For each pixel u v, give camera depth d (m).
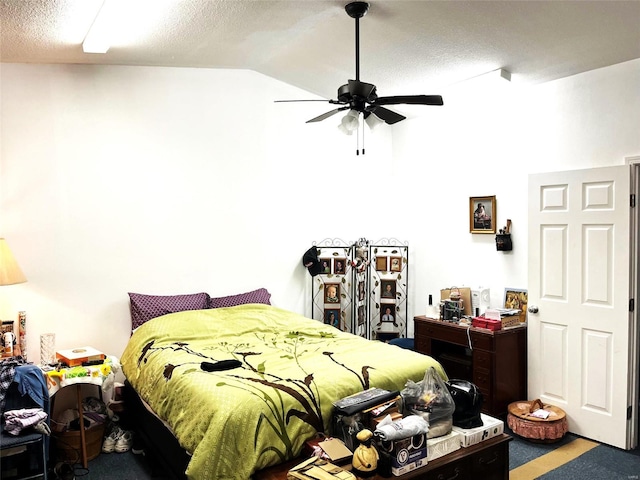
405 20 3.27
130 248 4.20
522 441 3.73
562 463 3.35
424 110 5.13
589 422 3.75
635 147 3.54
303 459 2.52
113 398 3.96
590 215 3.72
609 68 3.69
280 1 3.01
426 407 2.57
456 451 2.56
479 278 4.73
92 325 4.04
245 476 2.34
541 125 4.16
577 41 3.33
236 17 3.23
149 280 4.29
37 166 3.82
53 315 3.88
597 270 3.69
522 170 4.32
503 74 3.92
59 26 3.03
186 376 2.87
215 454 2.33
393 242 5.60
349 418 2.55
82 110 4.00
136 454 3.56
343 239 5.39
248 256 4.80
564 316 3.88
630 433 3.58
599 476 3.16
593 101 3.79
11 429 2.73
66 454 3.41
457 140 4.90
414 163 5.38
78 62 3.92
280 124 4.96
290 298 5.08
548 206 3.97
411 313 5.45
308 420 2.59
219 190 4.62
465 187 4.82
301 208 5.11
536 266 4.06
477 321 4.17
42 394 2.99
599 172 3.66
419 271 5.36
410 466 2.33
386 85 4.50
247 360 3.20
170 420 2.79
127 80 4.19
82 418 3.37
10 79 3.73
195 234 4.51
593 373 3.72
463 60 3.81
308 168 5.14
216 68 4.56
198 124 4.52
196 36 3.54
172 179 4.39
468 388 2.78
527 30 3.22
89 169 4.02
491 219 4.56
